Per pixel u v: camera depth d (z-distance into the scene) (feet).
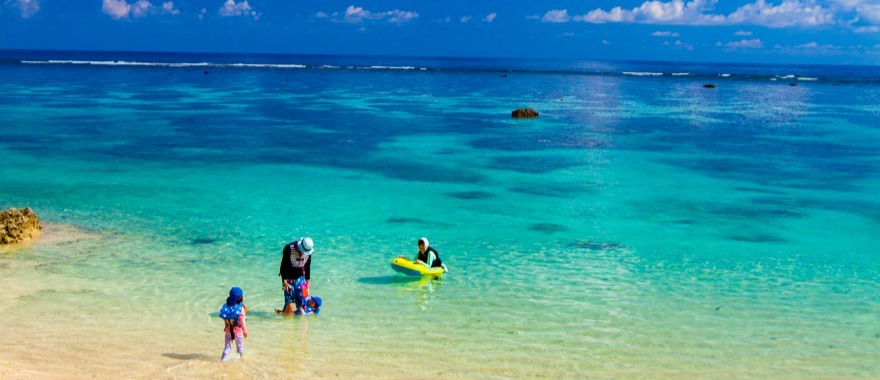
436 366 35.42
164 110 185.88
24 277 49.55
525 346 38.27
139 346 37.40
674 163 110.83
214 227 66.54
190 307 44.29
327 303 45.44
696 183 93.86
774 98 278.67
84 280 49.29
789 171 104.42
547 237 64.85
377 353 37.04
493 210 76.02
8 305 43.57
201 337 39.14
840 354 37.76
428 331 40.47
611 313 44.06
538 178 96.12
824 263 57.26
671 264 56.34
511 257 57.77
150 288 47.96
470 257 57.62
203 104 207.00
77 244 59.11
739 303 46.44
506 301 46.24
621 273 53.52
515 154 118.01
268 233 64.64
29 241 59.52
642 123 171.94
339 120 168.76
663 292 48.73
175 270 52.34
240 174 95.40
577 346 38.37
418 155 115.44
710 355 37.32
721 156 118.93
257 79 364.38
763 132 155.94
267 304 45.16
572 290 48.91
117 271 51.70
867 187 92.12
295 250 42.86
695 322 42.55
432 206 77.61
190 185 86.99
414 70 555.28
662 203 80.84
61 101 204.44
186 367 34.65
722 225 70.59
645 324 42.04
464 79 412.98
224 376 33.68
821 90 350.84
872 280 52.49
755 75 568.00
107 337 38.60
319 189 86.12
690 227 69.56
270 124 157.99
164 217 70.03
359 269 53.57
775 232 67.92
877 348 38.68
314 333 39.93
